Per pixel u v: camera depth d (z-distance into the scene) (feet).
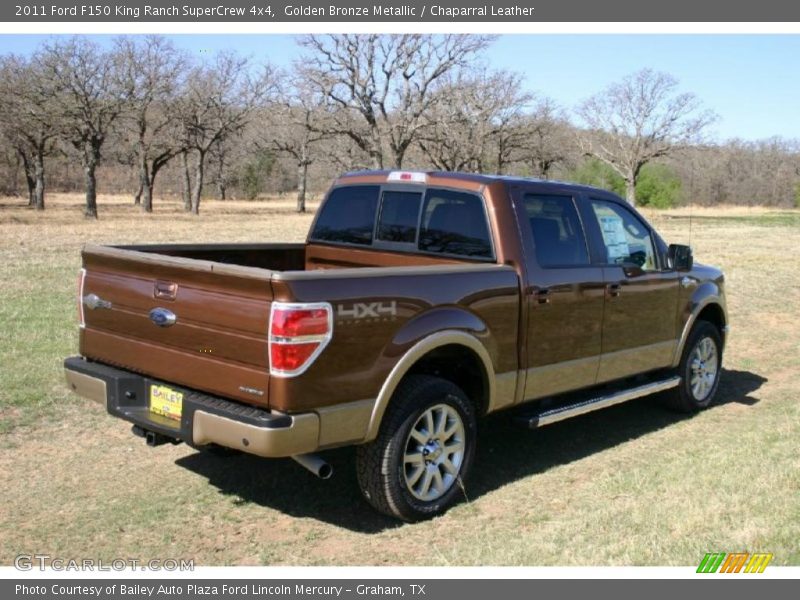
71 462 18.31
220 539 14.73
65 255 62.08
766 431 20.59
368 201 19.97
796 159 240.94
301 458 13.97
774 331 37.06
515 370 17.22
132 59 151.74
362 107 171.32
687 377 23.00
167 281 14.78
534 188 18.42
